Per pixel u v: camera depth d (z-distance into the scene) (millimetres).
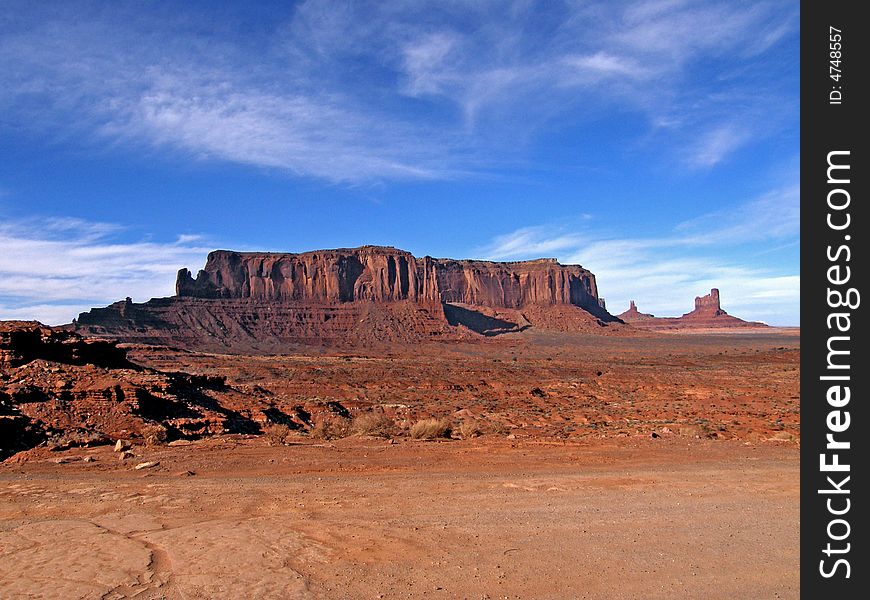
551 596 7059
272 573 7535
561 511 10477
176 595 6941
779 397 55875
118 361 33719
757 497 11555
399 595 7008
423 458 15766
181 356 121875
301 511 10398
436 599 6930
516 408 50375
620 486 12398
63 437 20422
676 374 91438
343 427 25625
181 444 19734
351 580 7383
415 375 93000
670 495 11664
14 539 8914
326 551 8328
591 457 15891
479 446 18016
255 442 20953
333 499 11250
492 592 7129
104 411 23016
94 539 8828
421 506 10758
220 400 31766
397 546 8578
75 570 7637
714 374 90562
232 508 10633
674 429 29781
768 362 121500
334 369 101250
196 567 7715
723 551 8570
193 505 10844
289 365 108562
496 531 9320
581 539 8984
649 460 15469
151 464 15000
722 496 11609
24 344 28562
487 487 12273
